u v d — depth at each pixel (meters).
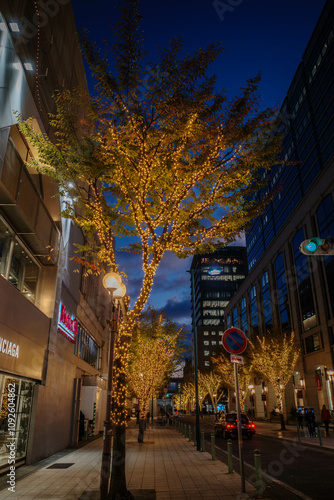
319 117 46.69
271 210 64.31
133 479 10.18
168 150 8.55
